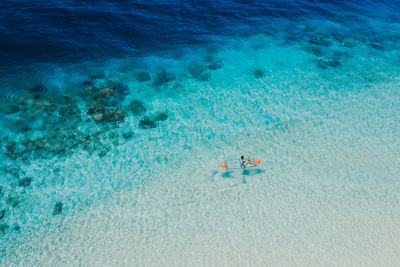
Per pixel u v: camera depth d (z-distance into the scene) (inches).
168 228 631.8
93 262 578.2
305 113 916.0
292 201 677.9
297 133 848.9
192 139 827.4
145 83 991.6
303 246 595.8
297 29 1307.8
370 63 1146.7
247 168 749.9
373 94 996.6
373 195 691.4
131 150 792.9
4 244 605.0
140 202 682.8
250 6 1397.6
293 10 1428.4
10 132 799.1
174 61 1083.9
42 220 645.9
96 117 860.0
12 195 683.4
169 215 655.1
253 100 954.1
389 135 844.6
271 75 1060.5
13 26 1067.9
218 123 874.1
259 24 1304.1
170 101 936.9
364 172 743.1
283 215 650.2
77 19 1155.3
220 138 832.3
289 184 713.6
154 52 1105.4
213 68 1074.1
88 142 801.6
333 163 764.6
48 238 616.1
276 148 805.2
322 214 652.1
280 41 1227.9
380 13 1508.4
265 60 1125.1
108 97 927.0
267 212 657.0
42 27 1093.1
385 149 803.4
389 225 632.4
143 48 1111.6
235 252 588.4
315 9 1462.8
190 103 934.4
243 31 1254.3
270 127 866.1
